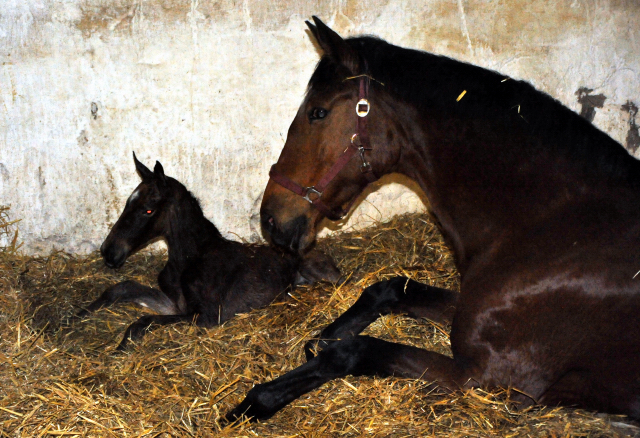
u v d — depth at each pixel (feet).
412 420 7.20
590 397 7.08
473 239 7.53
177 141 11.75
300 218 7.73
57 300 10.27
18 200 11.38
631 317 6.83
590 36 13.34
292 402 7.77
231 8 11.46
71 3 10.84
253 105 11.94
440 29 12.53
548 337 7.03
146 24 11.18
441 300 8.21
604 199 7.07
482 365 7.20
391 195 12.87
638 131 14.23
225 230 12.38
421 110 7.37
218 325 10.00
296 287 10.97
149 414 7.54
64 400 7.63
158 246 12.03
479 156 7.30
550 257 7.02
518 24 12.88
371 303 8.40
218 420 7.46
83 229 11.75
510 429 6.97
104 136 11.44
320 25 7.22
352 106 7.41
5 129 11.05
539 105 7.24
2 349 8.77
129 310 10.38
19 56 10.85
